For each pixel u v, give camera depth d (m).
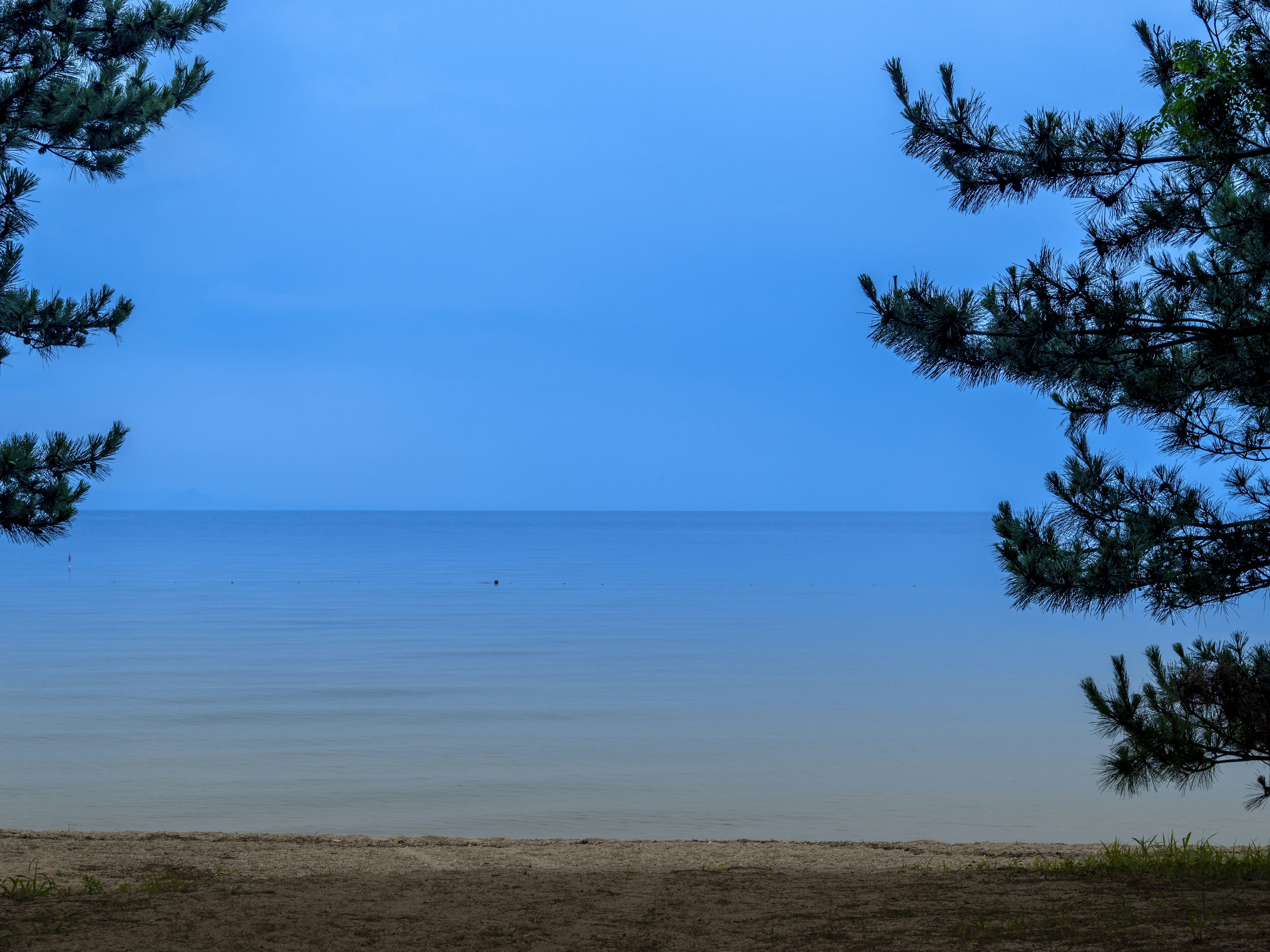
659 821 13.12
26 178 8.20
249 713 21.28
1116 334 7.14
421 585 66.19
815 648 33.81
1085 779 15.60
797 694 24.36
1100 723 7.86
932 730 19.88
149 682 25.58
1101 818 13.23
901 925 6.02
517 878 7.54
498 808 13.74
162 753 17.25
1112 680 26.03
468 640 35.59
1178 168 7.53
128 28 9.94
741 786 15.13
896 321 7.51
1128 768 7.60
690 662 30.14
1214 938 5.53
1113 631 39.59
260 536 193.38
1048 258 7.32
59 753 17.16
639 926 6.07
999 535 7.72
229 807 13.63
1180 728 7.45
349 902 6.61
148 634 37.06
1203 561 7.18
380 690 24.52
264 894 6.83
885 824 12.98
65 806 13.64
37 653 31.56
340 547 137.50
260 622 41.97
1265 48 6.66
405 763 16.58
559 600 54.81
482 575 78.81
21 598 54.84
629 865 8.32
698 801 14.20
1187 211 7.41
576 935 5.87
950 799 14.36
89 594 57.56
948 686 25.64
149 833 9.72
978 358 7.43
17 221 8.30
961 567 91.00
